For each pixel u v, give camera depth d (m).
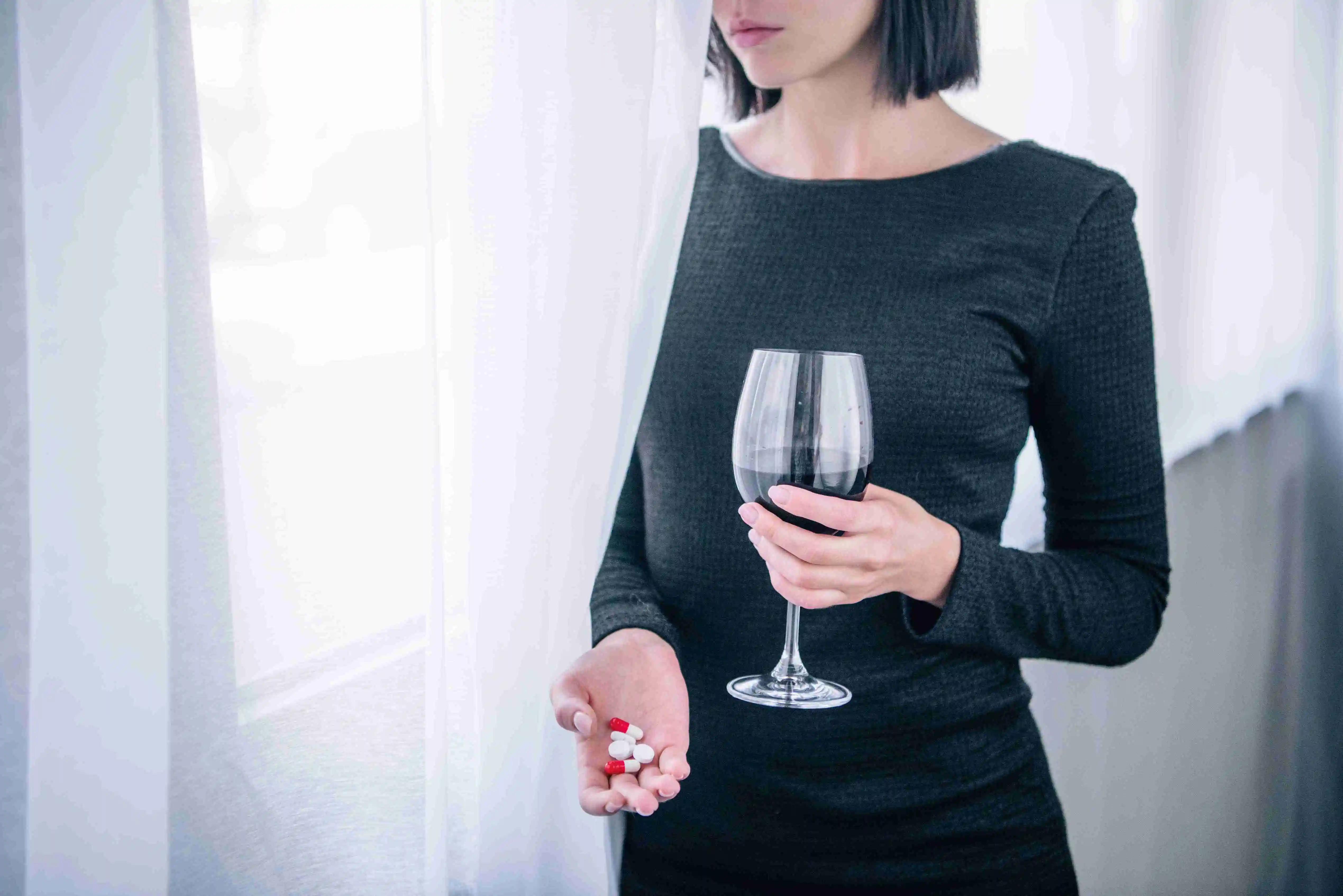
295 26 0.59
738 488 0.80
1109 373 0.89
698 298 0.92
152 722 0.56
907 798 0.87
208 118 0.58
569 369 0.71
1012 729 0.92
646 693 0.74
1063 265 0.87
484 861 0.77
